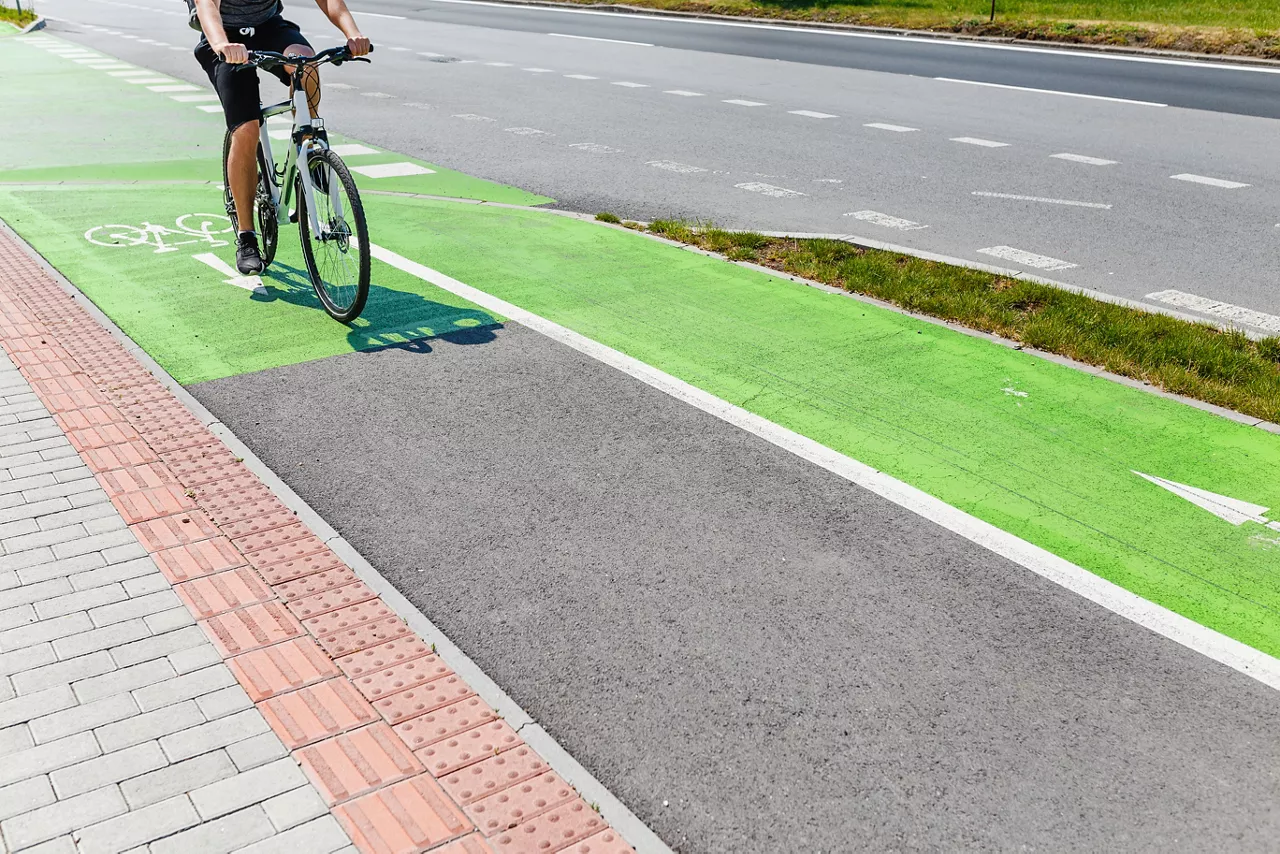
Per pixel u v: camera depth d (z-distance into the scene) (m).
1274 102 17.17
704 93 18.02
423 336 6.73
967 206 10.70
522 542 4.52
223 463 5.07
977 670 3.78
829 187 11.46
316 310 7.12
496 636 3.93
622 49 24.25
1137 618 4.09
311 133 6.68
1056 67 21.30
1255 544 4.60
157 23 30.50
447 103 16.72
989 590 4.24
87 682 3.58
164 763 3.25
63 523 4.52
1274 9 26.84
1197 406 5.96
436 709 3.52
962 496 4.95
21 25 28.66
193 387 5.91
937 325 7.11
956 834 3.08
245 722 3.43
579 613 4.06
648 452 5.30
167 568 4.23
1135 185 11.63
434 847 2.98
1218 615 4.11
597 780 3.26
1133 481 5.12
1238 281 8.46
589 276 7.99
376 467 5.11
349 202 6.32
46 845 2.95
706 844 3.04
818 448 5.38
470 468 5.12
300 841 2.98
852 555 4.46
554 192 11.03
